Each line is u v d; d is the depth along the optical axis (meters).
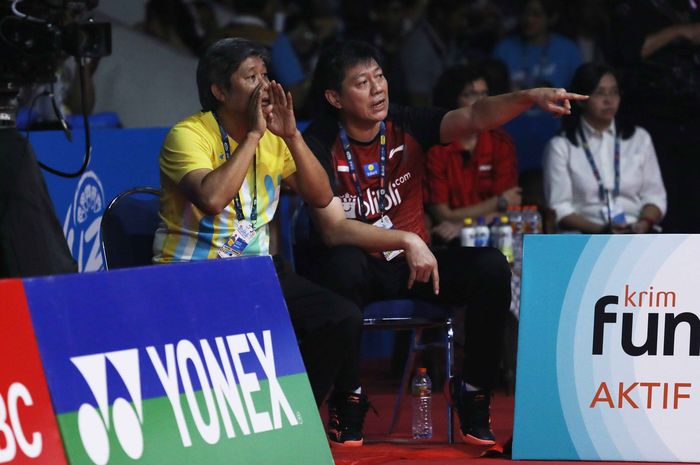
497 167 18.62
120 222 12.59
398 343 18.55
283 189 18.41
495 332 13.01
